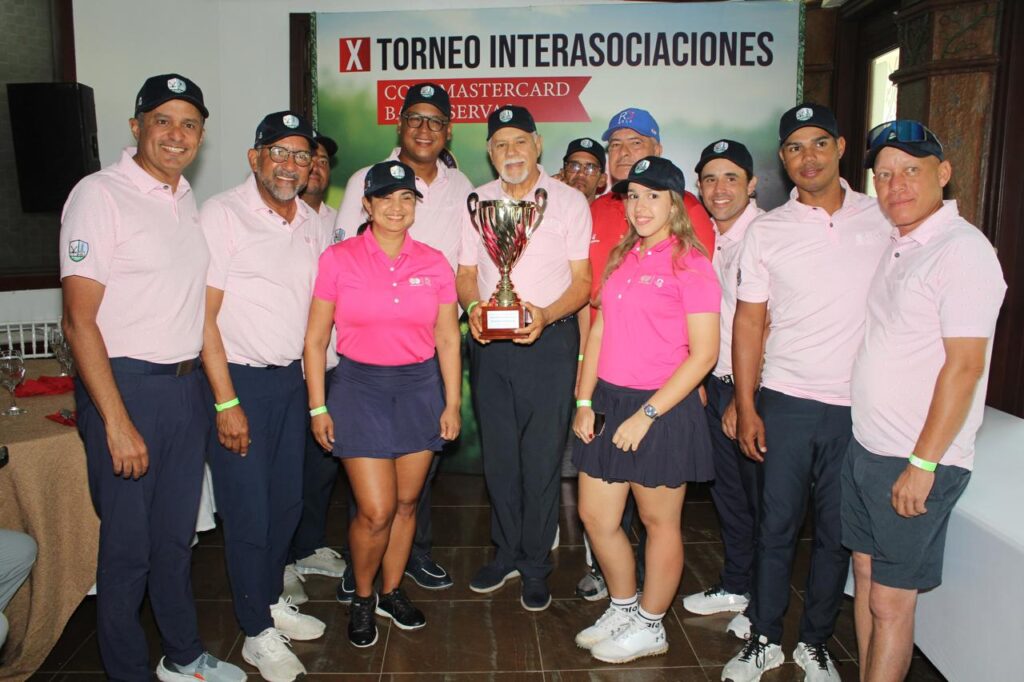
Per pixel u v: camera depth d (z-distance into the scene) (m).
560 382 2.61
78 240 1.82
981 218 3.32
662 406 2.09
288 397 2.33
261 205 2.21
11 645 2.17
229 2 4.18
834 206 2.13
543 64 3.96
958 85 3.28
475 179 4.05
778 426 2.17
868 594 2.04
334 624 2.60
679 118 3.95
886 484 1.82
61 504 2.21
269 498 2.38
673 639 2.52
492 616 2.66
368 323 2.22
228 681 2.24
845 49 4.25
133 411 1.95
